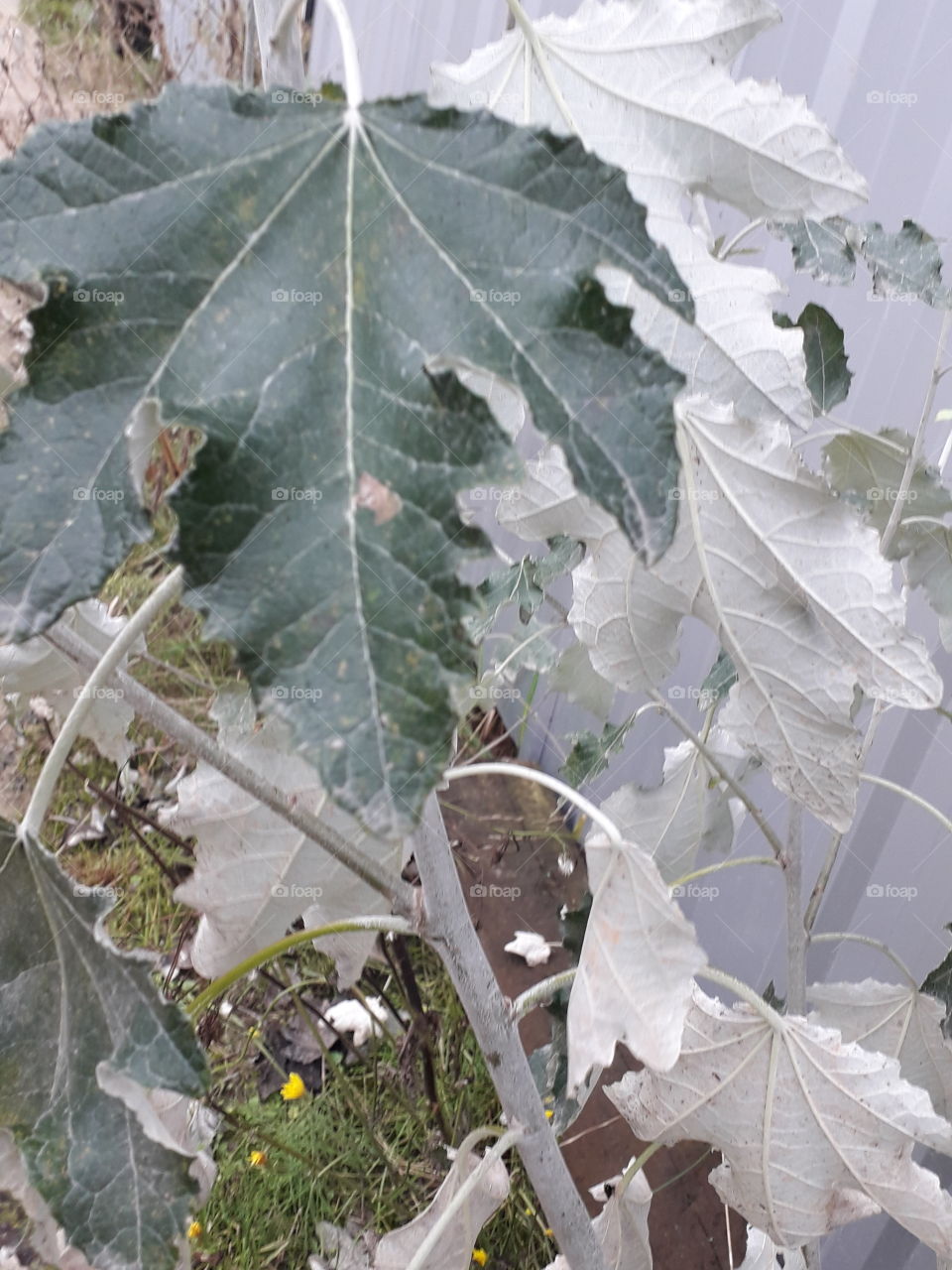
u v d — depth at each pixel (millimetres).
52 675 314
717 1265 449
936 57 333
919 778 385
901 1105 248
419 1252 233
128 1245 166
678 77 180
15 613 107
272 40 163
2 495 109
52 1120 166
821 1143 266
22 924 165
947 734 366
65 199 115
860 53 364
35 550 109
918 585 338
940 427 357
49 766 169
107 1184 165
